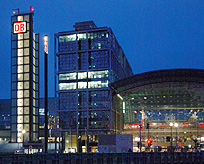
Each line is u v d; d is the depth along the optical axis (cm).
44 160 4862
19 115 13038
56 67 13275
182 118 13612
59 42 13375
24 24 13450
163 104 13788
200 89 13462
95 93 12750
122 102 14438
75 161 5516
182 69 11775
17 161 4378
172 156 6712
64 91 12988
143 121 13725
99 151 7325
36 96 13675
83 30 13188
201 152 6988
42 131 15650
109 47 12875
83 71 12988
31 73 13250
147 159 6431
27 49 13362
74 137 12656
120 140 7331
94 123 12481
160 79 12494
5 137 14850
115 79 13950
